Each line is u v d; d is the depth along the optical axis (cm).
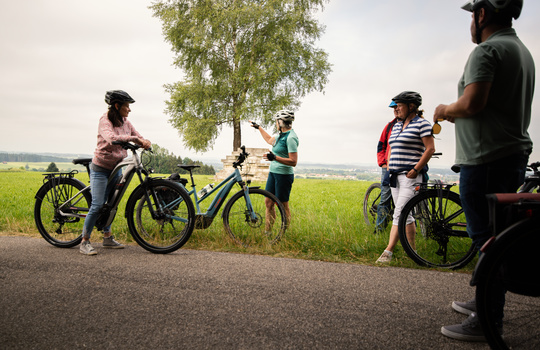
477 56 248
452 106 264
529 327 245
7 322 274
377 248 502
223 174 2456
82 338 251
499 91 250
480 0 260
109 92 486
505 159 256
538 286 205
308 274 392
